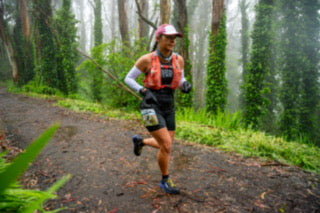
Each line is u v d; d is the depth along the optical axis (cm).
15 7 1953
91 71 954
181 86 241
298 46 709
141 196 230
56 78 1390
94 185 250
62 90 1390
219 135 489
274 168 325
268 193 248
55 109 784
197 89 2767
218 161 343
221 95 878
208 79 902
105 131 504
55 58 1366
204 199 229
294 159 371
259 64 748
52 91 1323
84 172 284
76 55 1284
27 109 769
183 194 237
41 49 1338
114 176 275
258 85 773
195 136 478
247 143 437
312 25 680
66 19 1228
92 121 611
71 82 1267
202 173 294
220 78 873
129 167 304
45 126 525
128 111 848
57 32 1242
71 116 666
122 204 215
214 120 698
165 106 220
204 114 754
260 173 303
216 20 864
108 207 210
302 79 736
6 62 2553
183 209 210
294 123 742
